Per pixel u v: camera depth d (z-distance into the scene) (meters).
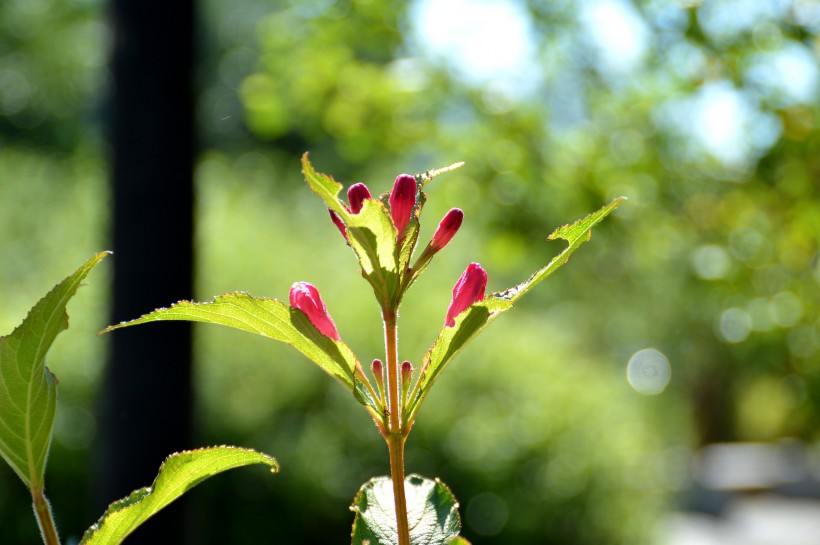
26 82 27.02
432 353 1.64
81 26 27.05
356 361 1.65
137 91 5.19
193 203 5.32
